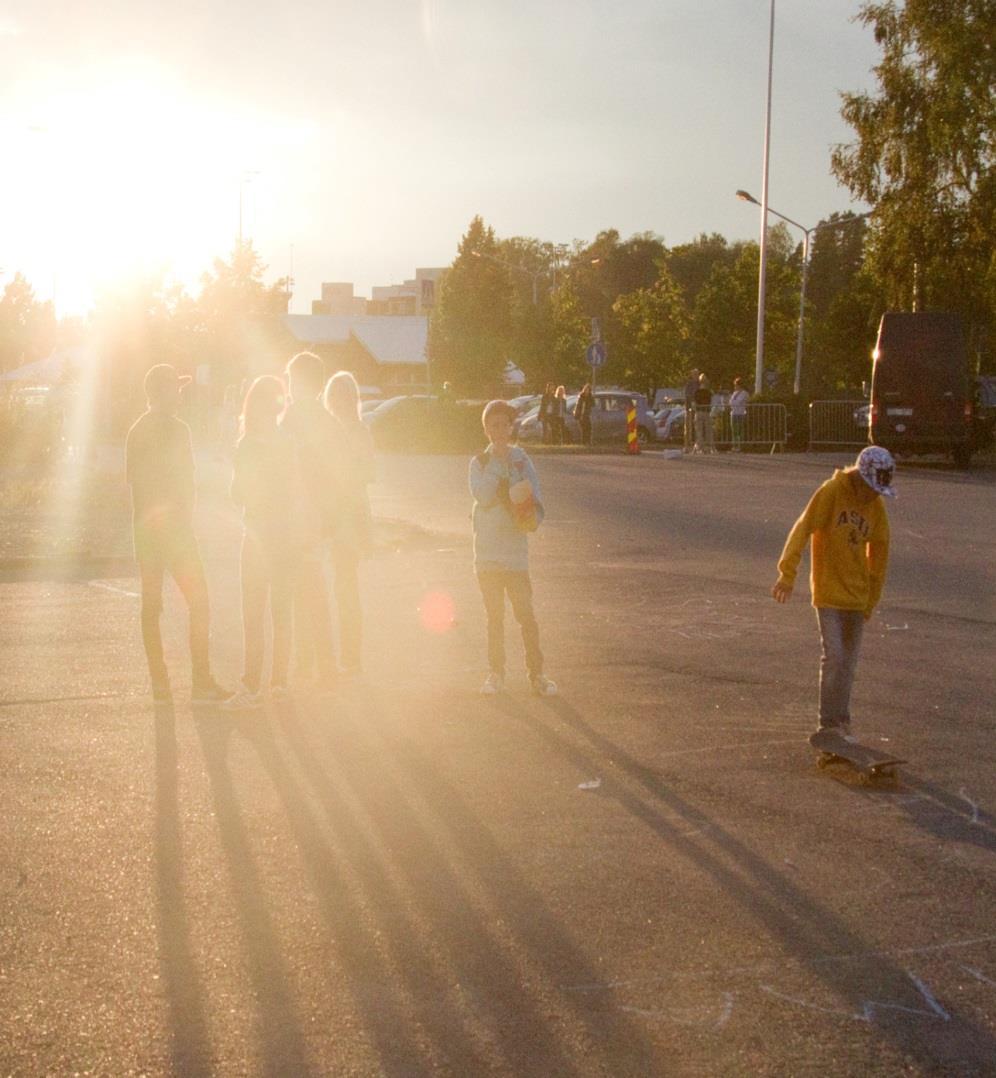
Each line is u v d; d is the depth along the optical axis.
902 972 4.93
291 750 7.93
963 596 14.02
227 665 10.46
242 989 4.73
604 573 15.45
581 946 5.12
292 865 5.99
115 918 5.36
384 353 90.12
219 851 6.16
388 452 40.41
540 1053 4.28
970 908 5.57
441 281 66.50
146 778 7.31
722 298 81.31
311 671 9.88
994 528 20.31
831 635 7.73
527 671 10.18
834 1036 4.42
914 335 34.28
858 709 9.05
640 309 86.62
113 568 15.94
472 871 5.94
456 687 9.66
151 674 9.12
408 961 4.98
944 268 44.91
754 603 13.38
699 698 9.31
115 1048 4.29
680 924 5.36
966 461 34.47
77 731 8.31
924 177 45.53
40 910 5.44
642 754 7.88
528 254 110.75
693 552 17.36
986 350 49.12
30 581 14.95
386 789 7.16
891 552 17.55
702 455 37.94
